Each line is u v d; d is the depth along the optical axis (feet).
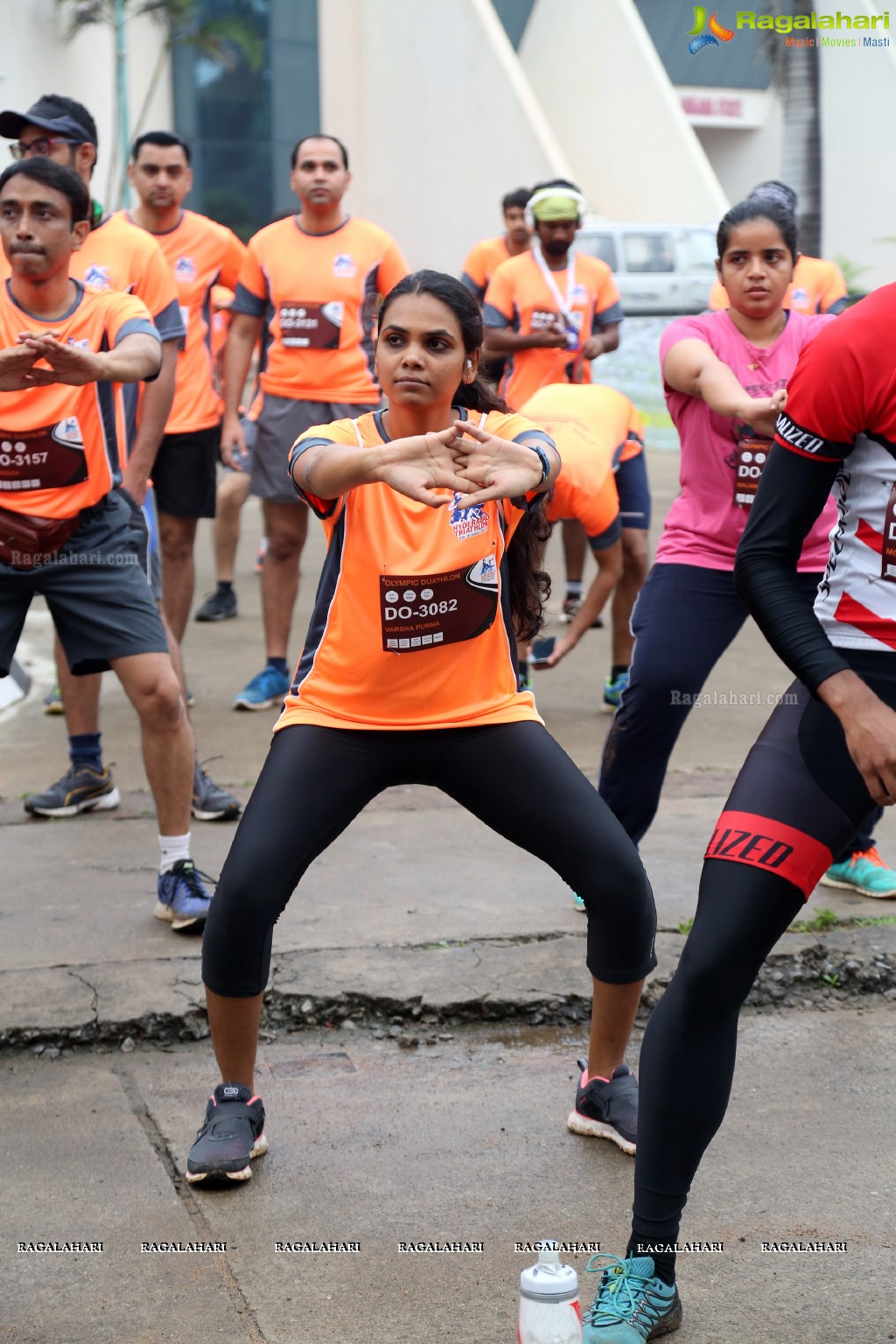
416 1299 7.90
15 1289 7.94
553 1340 6.75
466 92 80.38
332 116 84.79
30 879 13.85
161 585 18.16
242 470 23.53
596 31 82.69
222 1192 8.97
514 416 8.91
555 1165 9.34
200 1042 10.94
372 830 15.60
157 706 12.21
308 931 12.62
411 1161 9.36
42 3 48.65
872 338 7.04
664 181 80.74
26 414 11.50
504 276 22.82
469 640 8.75
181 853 12.68
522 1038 11.18
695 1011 7.27
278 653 20.34
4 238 11.62
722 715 20.66
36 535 11.69
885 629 7.38
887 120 78.13
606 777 12.55
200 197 81.41
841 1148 9.55
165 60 79.10
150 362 11.53
